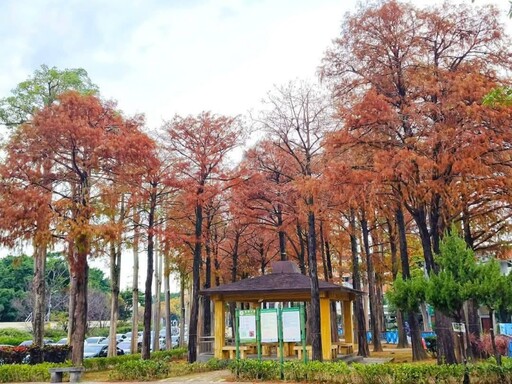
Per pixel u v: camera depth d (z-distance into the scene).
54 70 24.03
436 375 11.91
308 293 20.75
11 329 47.62
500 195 15.65
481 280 11.50
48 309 49.66
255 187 23.91
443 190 13.83
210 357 22.47
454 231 12.51
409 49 15.93
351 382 12.91
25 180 18.42
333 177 14.36
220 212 25.98
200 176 22.22
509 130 13.44
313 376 13.80
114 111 20.91
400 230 22.89
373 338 28.39
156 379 16.16
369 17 15.99
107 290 67.69
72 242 18.66
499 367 11.72
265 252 32.94
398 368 12.36
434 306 11.98
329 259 28.62
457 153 13.44
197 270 22.44
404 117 14.67
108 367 21.91
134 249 25.80
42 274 23.42
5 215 17.47
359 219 26.61
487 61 15.59
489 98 11.19
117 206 21.42
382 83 16.02
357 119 14.67
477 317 17.77
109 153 18.64
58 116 18.22
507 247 20.31
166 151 22.39
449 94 14.11
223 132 22.33
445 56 15.94
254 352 22.14
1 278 58.59
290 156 22.83
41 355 21.36
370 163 15.61
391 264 31.03
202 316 32.03
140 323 66.19
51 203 18.23
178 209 24.33
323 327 20.28
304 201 18.69
